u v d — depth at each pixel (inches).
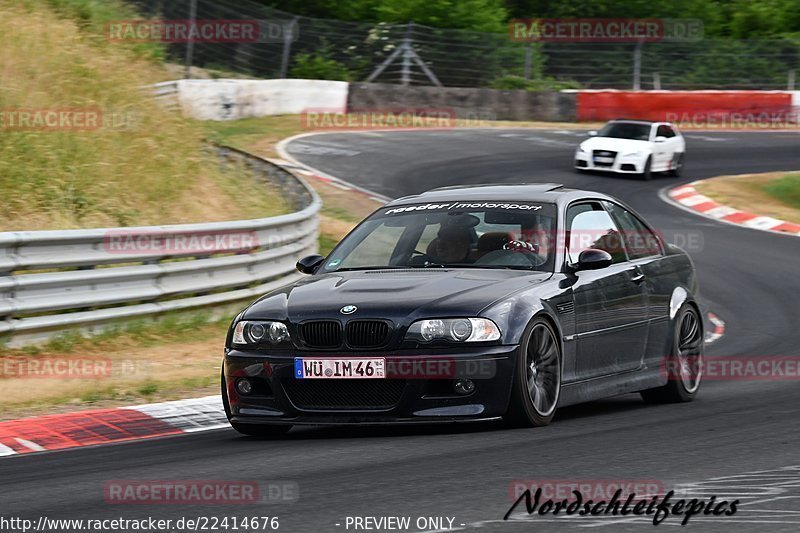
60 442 844.0
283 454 740.0
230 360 811.4
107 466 727.1
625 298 928.3
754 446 730.2
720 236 2450.8
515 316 785.6
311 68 4318.4
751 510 546.9
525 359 785.6
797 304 1781.5
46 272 1305.4
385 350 767.1
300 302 805.2
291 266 1726.1
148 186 1855.3
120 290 1334.9
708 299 1833.2
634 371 944.3
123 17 2861.7
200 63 4121.6
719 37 5871.1
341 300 795.4
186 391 1058.1
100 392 1032.8
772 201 2935.5
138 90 2183.8
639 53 4896.7
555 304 831.1
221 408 972.6
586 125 4377.5
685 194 2979.8
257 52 4261.8
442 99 4259.4
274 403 794.2
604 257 865.5
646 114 4498.0
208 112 3676.2
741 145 4003.4
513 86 4630.9
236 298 1521.9
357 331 775.1
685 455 696.4
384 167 3075.8
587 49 4830.2
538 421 805.2
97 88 2060.8
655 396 1005.8
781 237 2472.9
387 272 864.9
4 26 2106.3
